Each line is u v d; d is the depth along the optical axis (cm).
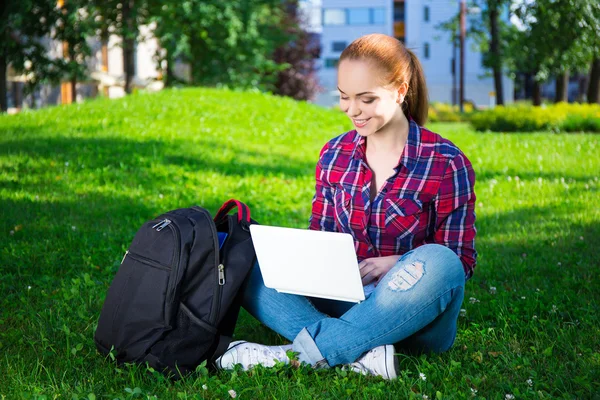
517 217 641
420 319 267
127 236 534
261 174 874
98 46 2727
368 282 283
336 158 301
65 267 453
